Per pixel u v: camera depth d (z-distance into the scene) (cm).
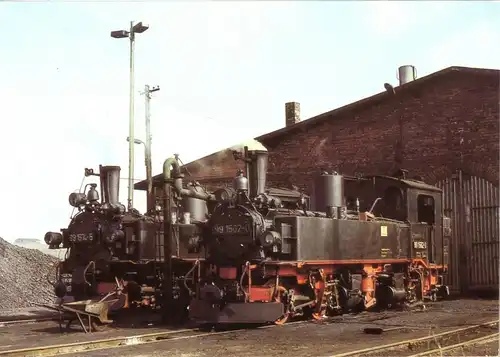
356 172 2159
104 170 1532
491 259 1916
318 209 1410
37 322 1386
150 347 946
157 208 1608
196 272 1304
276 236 1166
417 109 2072
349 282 1367
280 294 1214
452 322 1211
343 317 1311
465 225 1967
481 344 921
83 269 1416
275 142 2333
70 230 1512
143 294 1498
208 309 1199
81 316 1220
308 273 1264
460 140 1984
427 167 2041
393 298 1482
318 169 2234
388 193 1642
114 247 1491
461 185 1983
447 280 1991
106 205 1475
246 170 1322
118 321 1361
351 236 1378
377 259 1457
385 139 2120
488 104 1942
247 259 1209
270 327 1153
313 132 2258
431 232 1723
